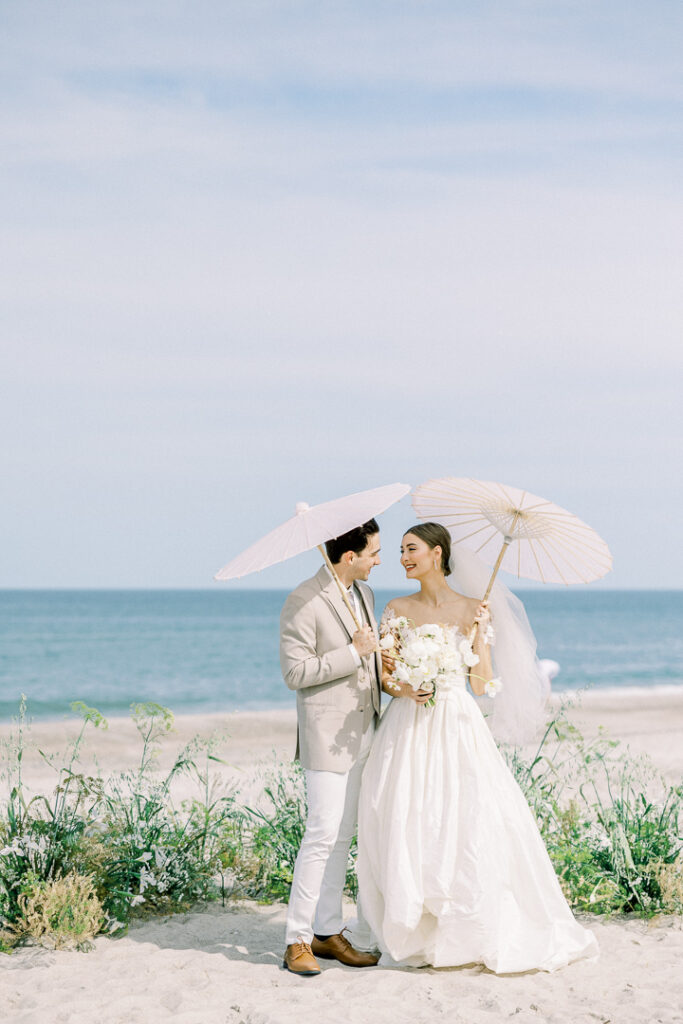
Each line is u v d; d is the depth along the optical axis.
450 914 4.73
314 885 4.89
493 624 5.46
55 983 4.70
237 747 13.05
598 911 5.95
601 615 90.88
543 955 4.85
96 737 14.64
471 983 4.65
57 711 25.41
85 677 39.78
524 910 4.97
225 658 46.97
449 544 5.30
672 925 5.70
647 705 20.16
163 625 70.06
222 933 5.58
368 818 4.95
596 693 23.19
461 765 4.93
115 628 66.62
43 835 5.77
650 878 6.01
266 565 4.52
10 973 4.83
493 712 5.54
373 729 5.16
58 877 5.50
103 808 6.37
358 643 4.85
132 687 35.81
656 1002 4.45
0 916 5.44
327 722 4.90
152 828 6.20
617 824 6.29
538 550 5.39
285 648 4.93
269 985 4.70
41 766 10.58
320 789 4.86
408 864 4.78
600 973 4.87
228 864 6.41
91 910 5.37
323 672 4.82
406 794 4.89
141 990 4.61
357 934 5.22
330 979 4.77
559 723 7.06
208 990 4.57
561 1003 4.44
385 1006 4.37
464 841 4.80
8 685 36.81
